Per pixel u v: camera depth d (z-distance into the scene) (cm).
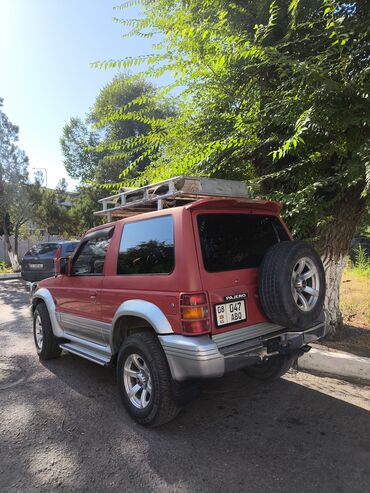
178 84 531
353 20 425
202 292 305
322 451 301
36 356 560
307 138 458
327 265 535
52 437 331
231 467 283
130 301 355
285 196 462
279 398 400
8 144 1719
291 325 329
